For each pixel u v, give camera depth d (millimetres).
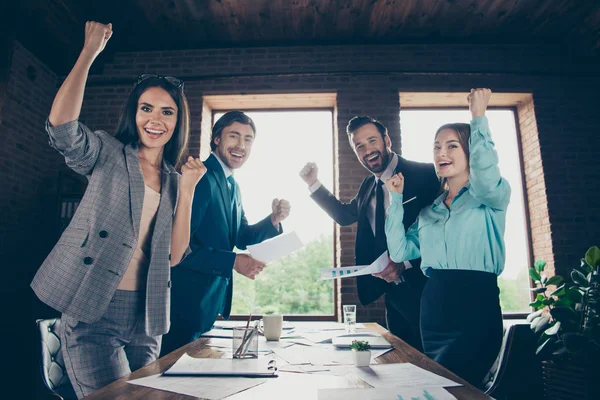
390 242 2039
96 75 3727
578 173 3436
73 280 1035
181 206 1292
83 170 1150
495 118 3832
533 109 3572
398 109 3549
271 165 3631
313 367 976
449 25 3523
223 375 877
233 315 3439
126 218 1135
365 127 2756
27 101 3344
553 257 3275
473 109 1721
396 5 3314
